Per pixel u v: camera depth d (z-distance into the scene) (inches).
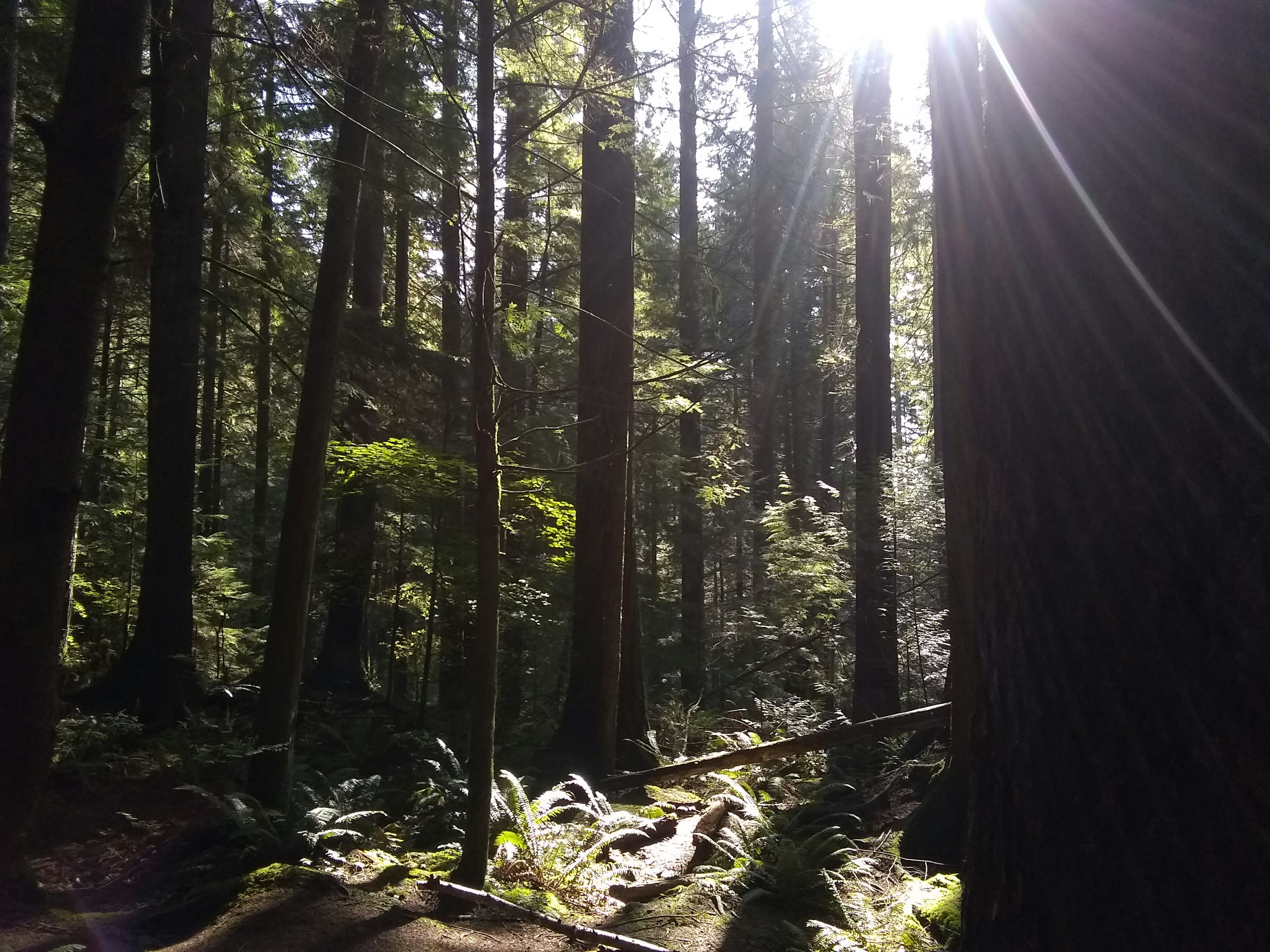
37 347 167.5
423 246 625.6
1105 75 73.0
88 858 206.8
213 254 494.6
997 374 84.6
